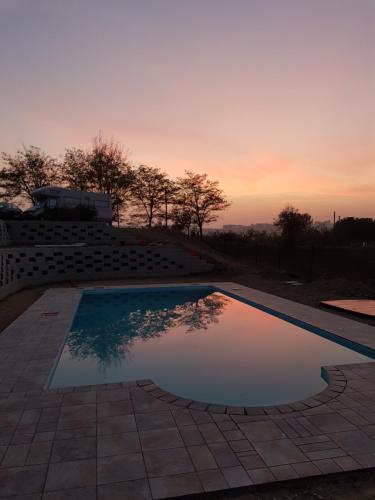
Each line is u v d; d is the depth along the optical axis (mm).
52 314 10023
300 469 3299
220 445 3688
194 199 39344
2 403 4645
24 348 6992
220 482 3111
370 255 21594
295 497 3031
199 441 3760
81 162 34938
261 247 27250
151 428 4023
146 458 3451
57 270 17438
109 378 6559
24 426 4055
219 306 12891
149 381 5375
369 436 3891
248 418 4273
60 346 7180
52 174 34719
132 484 3078
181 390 6066
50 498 2900
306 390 6012
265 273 19156
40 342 7391
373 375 5707
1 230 18953
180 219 39781
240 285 16219
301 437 3855
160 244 21953
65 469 3273
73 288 15188
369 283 14227
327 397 4871
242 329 9859
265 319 10727
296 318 9672
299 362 7191
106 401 4711
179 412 4414
